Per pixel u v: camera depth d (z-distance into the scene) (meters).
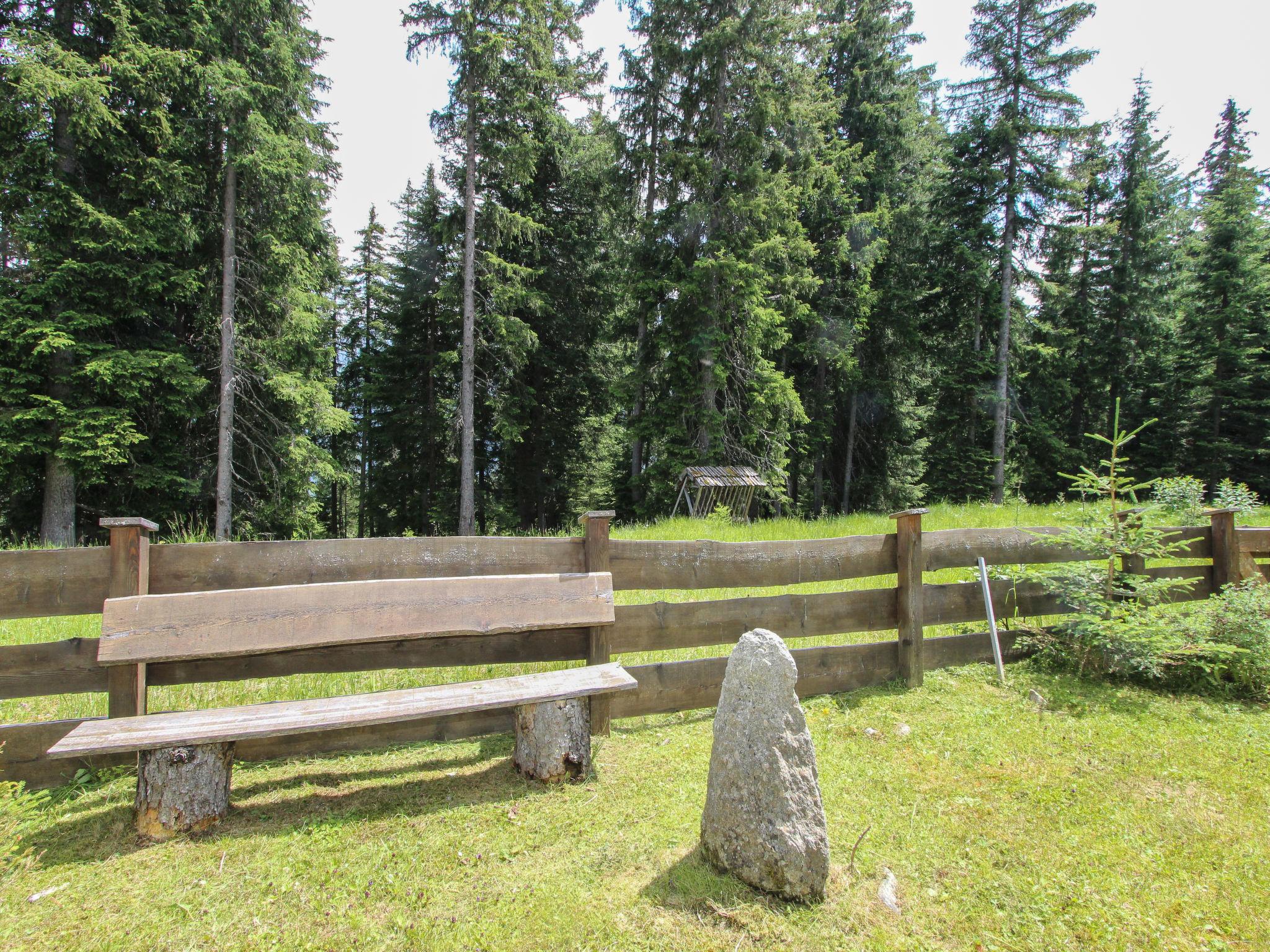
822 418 21.03
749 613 4.24
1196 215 25.62
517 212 17.17
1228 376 22.36
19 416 10.66
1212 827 2.94
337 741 3.53
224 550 3.46
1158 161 23.61
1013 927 2.31
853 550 4.54
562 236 20.80
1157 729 3.96
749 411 16.20
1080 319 23.00
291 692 4.07
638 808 3.01
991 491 20.23
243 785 3.23
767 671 2.51
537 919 2.29
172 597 3.18
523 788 3.21
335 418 15.45
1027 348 19.97
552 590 3.69
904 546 4.60
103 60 11.06
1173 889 2.53
